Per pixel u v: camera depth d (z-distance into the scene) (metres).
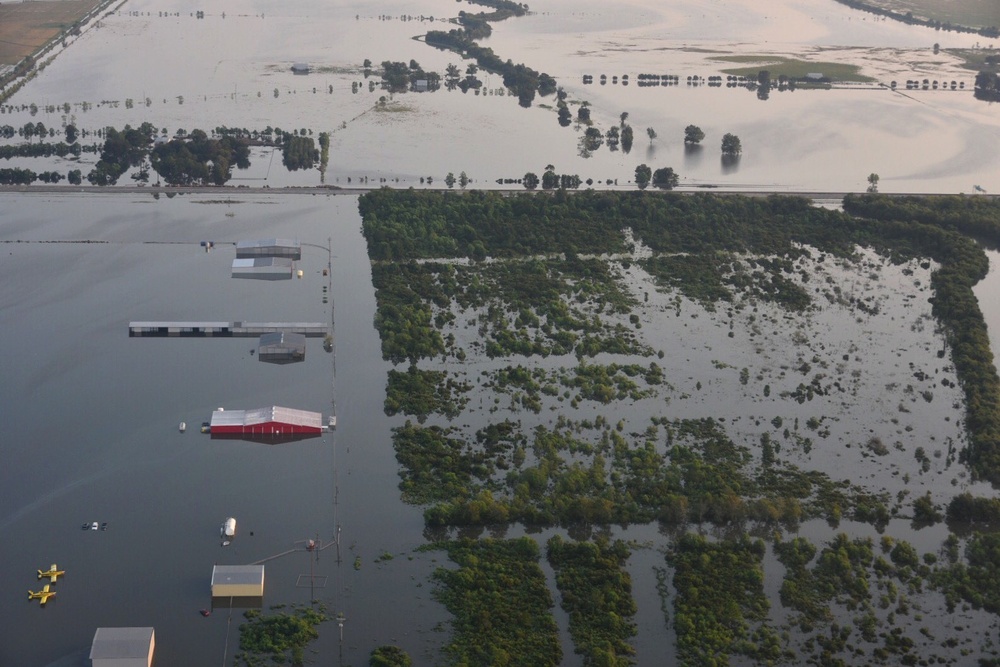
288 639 184.62
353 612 190.88
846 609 194.25
